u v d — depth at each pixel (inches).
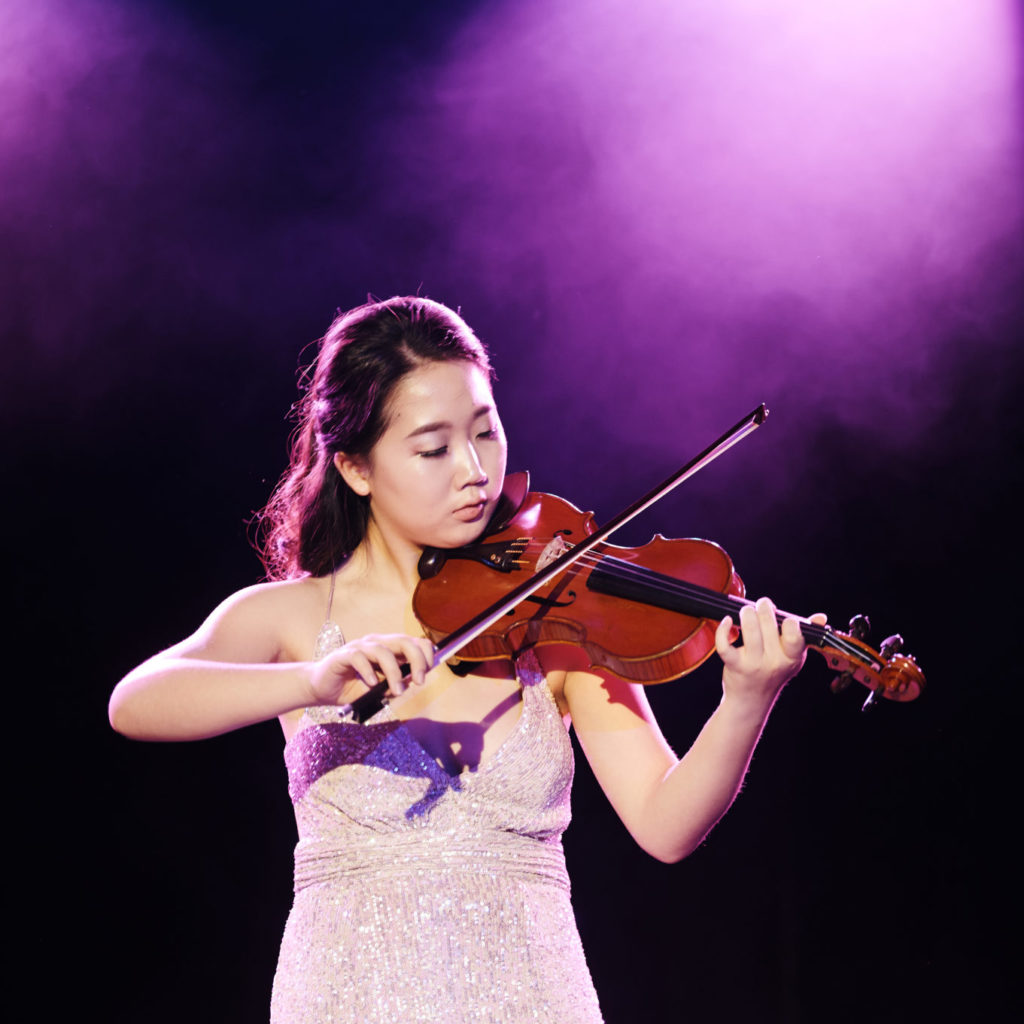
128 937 372.8
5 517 388.2
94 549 389.1
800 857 379.6
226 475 393.4
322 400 172.7
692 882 383.2
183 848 380.2
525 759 160.6
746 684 148.2
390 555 177.8
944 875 370.9
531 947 154.3
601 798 391.2
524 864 158.7
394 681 136.3
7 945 367.9
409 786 158.1
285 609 171.3
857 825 378.3
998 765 372.8
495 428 168.2
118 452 392.8
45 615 385.1
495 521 189.5
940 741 378.3
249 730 390.9
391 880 154.9
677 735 392.2
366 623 173.2
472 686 164.9
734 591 167.5
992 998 359.9
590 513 193.3
